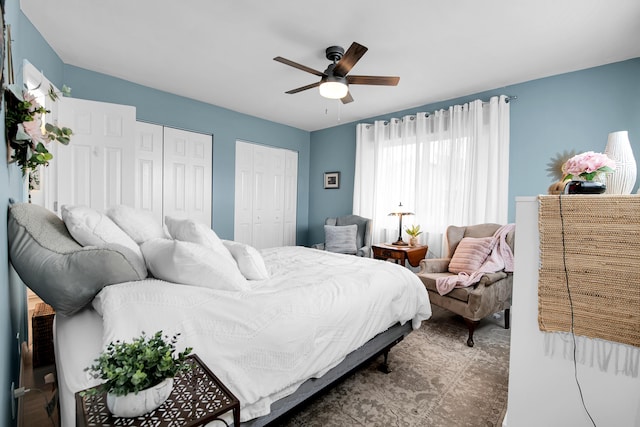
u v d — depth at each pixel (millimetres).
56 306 1201
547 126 3012
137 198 3518
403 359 2234
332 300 1523
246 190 4652
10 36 1202
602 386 1114
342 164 5062
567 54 2555
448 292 2650
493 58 2648
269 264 2201
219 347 1128
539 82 3055
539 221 1212
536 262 1238
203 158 4102
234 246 1754
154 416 770
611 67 2680
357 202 4648
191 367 977
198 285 1362
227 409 814
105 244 1342
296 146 5348
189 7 2049
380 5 1973
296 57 2732
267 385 1187
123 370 752
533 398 1263
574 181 1212
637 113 2562
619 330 1062
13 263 1171
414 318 2154
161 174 3709
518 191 3193
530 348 1264
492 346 2469
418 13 2045
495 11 2002
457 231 3322
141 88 3451
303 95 3719
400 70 2902
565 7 1941
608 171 1147
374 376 1991
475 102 3389
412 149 4000
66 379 958
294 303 1378
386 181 4289
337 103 3973
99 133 2830
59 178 2650
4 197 1097
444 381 1944
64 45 2586
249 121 4602
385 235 4301
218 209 4305
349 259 2424
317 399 1739
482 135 3379
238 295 1329
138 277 1344
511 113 3234
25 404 1489
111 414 770
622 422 1082
